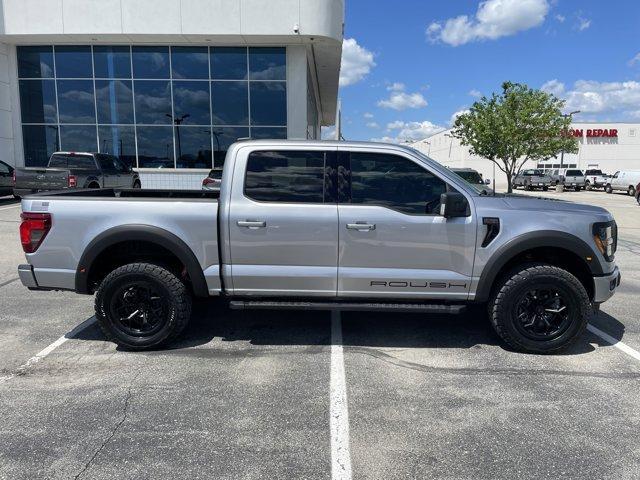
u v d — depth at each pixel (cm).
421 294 457
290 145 455
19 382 399
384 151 453
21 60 1939
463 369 427
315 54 2069
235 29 1777
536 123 2403
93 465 290
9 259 884
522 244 443
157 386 392
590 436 322
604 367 432
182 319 462
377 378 407
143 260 488
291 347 476
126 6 1773
